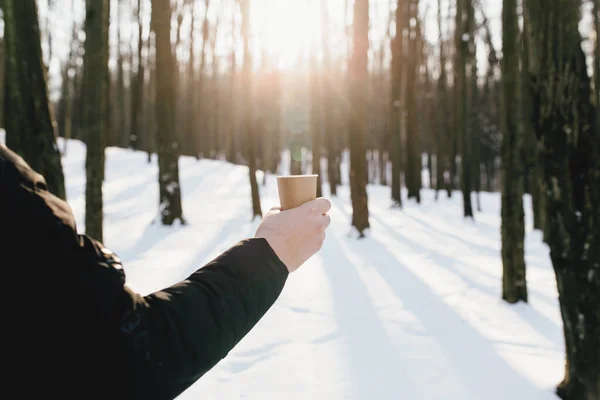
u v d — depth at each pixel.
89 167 5.81
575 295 2.73
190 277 0.62
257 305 0.63
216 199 15.89
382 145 28.67
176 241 8.81
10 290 0.45
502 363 3.51
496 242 9.78
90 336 0.47
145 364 0.50
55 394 0.47
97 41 5.85
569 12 2.65
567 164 2.68
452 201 20.55
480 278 6.14
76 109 30.69
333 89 22.61
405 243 9.11
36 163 4.16
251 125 11.88
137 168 21.83
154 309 0.54
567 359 2.90
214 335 0.57
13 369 0.45
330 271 6.44
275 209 0.79
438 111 21.47
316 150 19.55
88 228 5.80
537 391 3.08
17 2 4.05
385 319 4.49
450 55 21.59
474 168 17.81
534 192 12.50
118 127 34.91
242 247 0.67
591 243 2.65
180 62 26.09
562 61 2.67
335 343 3.90
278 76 23.19
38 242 0.47
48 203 0.50
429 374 3.34
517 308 4.87
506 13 5.42
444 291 5.48
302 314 4.62
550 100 2.72
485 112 25.83
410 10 17.70
